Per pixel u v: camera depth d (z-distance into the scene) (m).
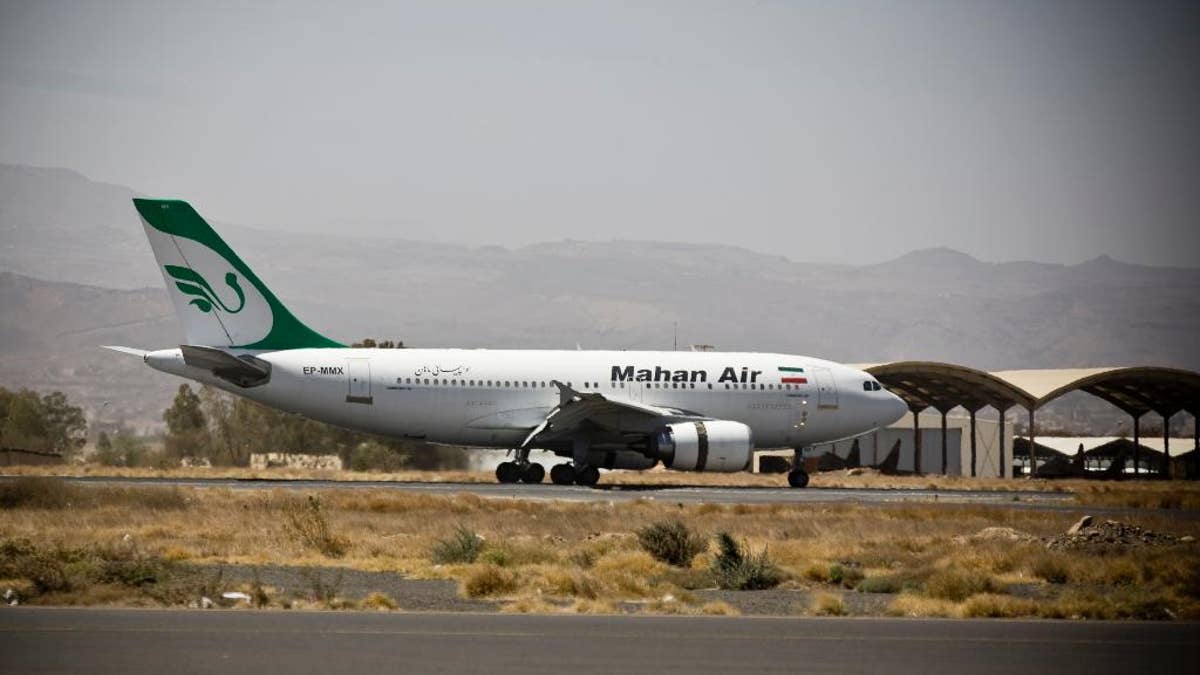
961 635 39.75
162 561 52.62
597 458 104.44
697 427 101.06
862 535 71.38
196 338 99.88
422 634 37.31
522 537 65.62
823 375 110.44
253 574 51.47
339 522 70.81
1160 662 35.91
